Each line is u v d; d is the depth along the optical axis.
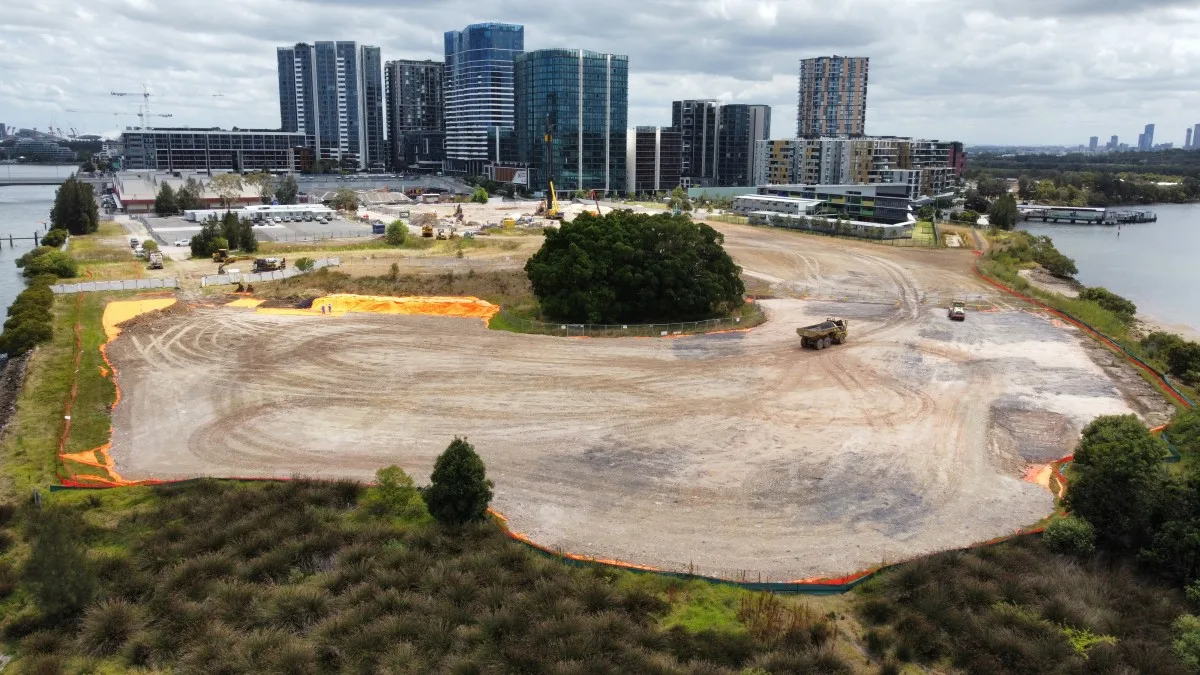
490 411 56.78
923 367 67.81
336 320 83.62
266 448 50.56
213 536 37.91
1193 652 28.70
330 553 36.72
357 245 143.75
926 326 83.06
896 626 30.89
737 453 49.34
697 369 66.88
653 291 81.44
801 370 66.81
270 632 30.42
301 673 28.05
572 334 78.62
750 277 112.69
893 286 106.62
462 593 32.78
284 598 32.44
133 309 88.69
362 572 34.56
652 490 44.12
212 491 43.50
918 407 57.78
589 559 36.19
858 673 28.41
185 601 32.66
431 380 63.81
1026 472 46.97
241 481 45.12
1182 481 36.38
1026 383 63.56
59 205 165.00
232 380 64.19
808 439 51.59
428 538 37.44
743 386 62.47
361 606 31.94
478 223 189.88
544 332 79.06
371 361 69.06
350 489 43.16
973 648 29.44
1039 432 53.06
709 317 84.81
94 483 45.38
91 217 168.38
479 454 49.06
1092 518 37.47
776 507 42.16
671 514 41.31
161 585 33.72
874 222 183.38
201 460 48.91
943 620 31.09
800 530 39.69
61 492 44.06
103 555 36.47
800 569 36.03
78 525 38.91
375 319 84.19
